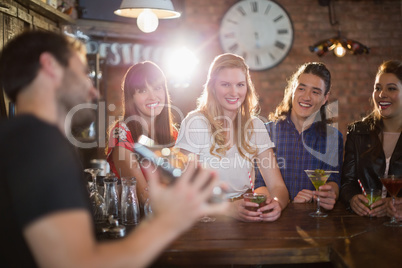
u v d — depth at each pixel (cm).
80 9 432
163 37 496
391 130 234
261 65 544
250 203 195
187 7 538
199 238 172
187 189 89
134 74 261
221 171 224
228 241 168
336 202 236
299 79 260
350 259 147
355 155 239
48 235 81
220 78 221
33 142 87
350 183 236
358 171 236
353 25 555
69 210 83
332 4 550
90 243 84
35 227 82
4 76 97
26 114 91
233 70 221
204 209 90
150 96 261
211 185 91
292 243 166
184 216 88
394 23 556
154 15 297
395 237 172
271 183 231
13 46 97
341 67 554
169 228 88
